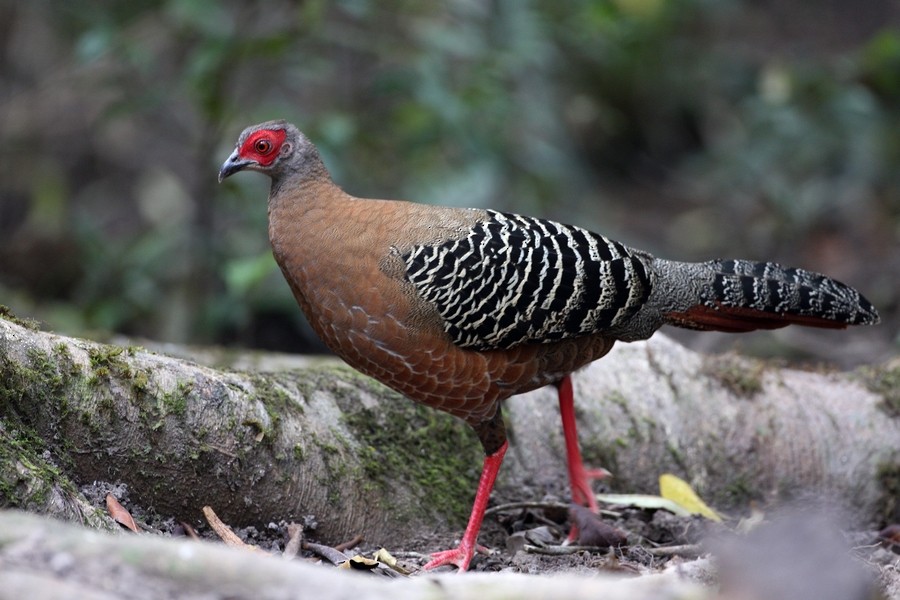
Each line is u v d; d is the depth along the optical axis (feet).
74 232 59.36
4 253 60.39
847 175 61.26
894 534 31.58
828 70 62.28
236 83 52.85
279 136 26.76
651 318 28.96
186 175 66.59
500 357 26.91
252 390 27.12
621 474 33.30
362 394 30.30
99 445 24.25
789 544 16.71
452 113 46.85
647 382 34.60
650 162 77.56
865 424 34.88
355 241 25.86
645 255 28.99
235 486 26.03
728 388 34.96
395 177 51.57
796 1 85.35
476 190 50.21
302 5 45.57
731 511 33.47
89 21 49.24
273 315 52.60
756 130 63.21
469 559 26.71
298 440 27.25
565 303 26.61
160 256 52.80
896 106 63.52
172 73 53.11
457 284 25.72
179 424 25.14
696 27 78.38
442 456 30.96
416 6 49.55
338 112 47.34
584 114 69.31
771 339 50.70
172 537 24.53
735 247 63.77
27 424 23.32
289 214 26.66
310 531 27.30
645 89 73.97
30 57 66.49
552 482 32.35
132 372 24.86
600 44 59.00
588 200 66.59
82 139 67.72
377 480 28.76
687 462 33.68
